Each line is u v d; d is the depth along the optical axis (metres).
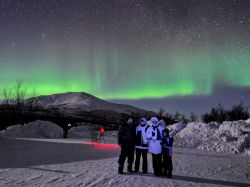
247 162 12.30
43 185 7.17
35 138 27.12
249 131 19.52
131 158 8.88
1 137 26.75
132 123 8.95
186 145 19.75
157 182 7.54
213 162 11.93
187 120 47.53
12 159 12.17
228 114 34.66
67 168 9.84
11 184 7.30
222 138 19.41
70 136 32.31
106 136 32.22
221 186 7.26
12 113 46.06
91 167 10.05
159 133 8.50
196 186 7.18
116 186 7.07
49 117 50.50
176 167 10.30
